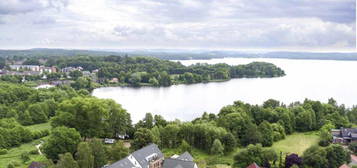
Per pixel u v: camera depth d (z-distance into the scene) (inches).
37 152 5644.7
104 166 4416.8
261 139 6092.5
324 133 6348.4
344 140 6343.5
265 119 7283.5
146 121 6501.0
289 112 7372.1
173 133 5920.3
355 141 6082.7
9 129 6171.3
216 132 5782.5
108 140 6181.1
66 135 5073.8
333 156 4909.0
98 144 4717.0
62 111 5994.1
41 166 4667.8
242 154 5098.4
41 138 6604.3
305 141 6530.5
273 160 5088.6
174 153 5625.0
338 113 7637.8
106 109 6122.1
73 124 5885.8
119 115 6417.3
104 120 6294.3
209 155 5664.4
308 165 4835.1
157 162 4904.0
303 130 7327.8
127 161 4419.3
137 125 6550.2
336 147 5007.4
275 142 6446.9
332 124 7293.3
